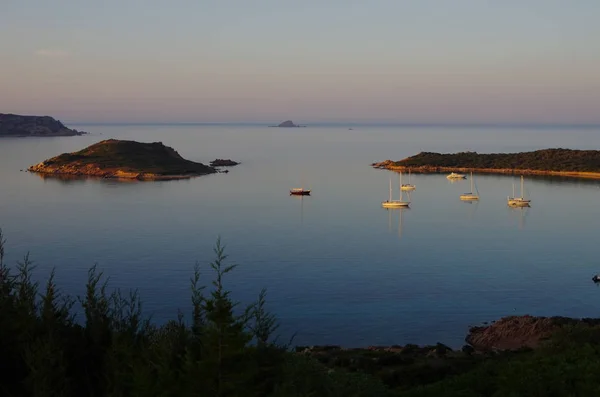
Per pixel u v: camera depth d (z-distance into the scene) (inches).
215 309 345.7
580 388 647.1
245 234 3457.2
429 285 2349.9
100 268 2556.6
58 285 2230.6
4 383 367.6
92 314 422.9
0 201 4798.2
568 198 5142.7
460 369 1077.8
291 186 6038.4
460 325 1867.6
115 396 346.6
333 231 3599.9
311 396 381.7
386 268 2632.9
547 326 1628.9
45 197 5073.8
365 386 684.1
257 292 2215.8
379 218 4143.7
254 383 365.7
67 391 355.3
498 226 3841.0
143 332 426.3
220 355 329.1
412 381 1020.5
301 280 2405.3
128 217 4040.4
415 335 1766.7
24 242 3134.8
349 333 1776.6
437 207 4717.0
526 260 2824.8
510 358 1089.4
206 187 5905.5
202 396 321.1
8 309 403.9
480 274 2544.3
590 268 2677.2
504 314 1996.8
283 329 1796.3
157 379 339.0
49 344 365.4
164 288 2226.9
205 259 2753.4
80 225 3695.9
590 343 1006.4
